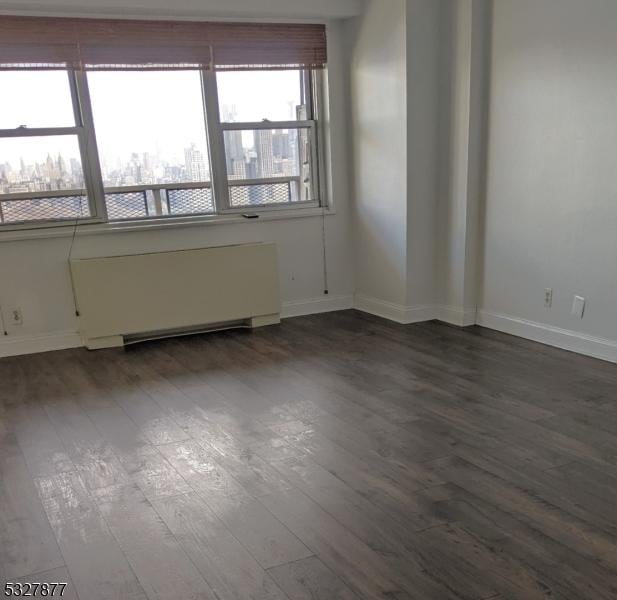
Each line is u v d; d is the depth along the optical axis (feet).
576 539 6.48
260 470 8.29
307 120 16.35
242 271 15.37
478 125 13.88
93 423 10.13
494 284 14.32
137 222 14.92
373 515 7.09
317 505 7.36
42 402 11.17
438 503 7.29
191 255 14.74
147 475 8.29
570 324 12.55
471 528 6.75
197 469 8.39
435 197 15.01
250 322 15.85
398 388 11.11
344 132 16.49
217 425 9.85
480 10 13.26
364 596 5.75
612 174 11.12
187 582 6.07
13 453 9.12
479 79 13.64
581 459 8.21
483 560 6.20
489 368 11.88
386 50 14.49
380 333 14.79
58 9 13.07
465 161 14.05
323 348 13.82
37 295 14.11
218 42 14.65
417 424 9.54
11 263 13.74
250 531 6.88
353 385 11.38
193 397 11.13
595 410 9.71
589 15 11.10
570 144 11.85
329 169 16.57
